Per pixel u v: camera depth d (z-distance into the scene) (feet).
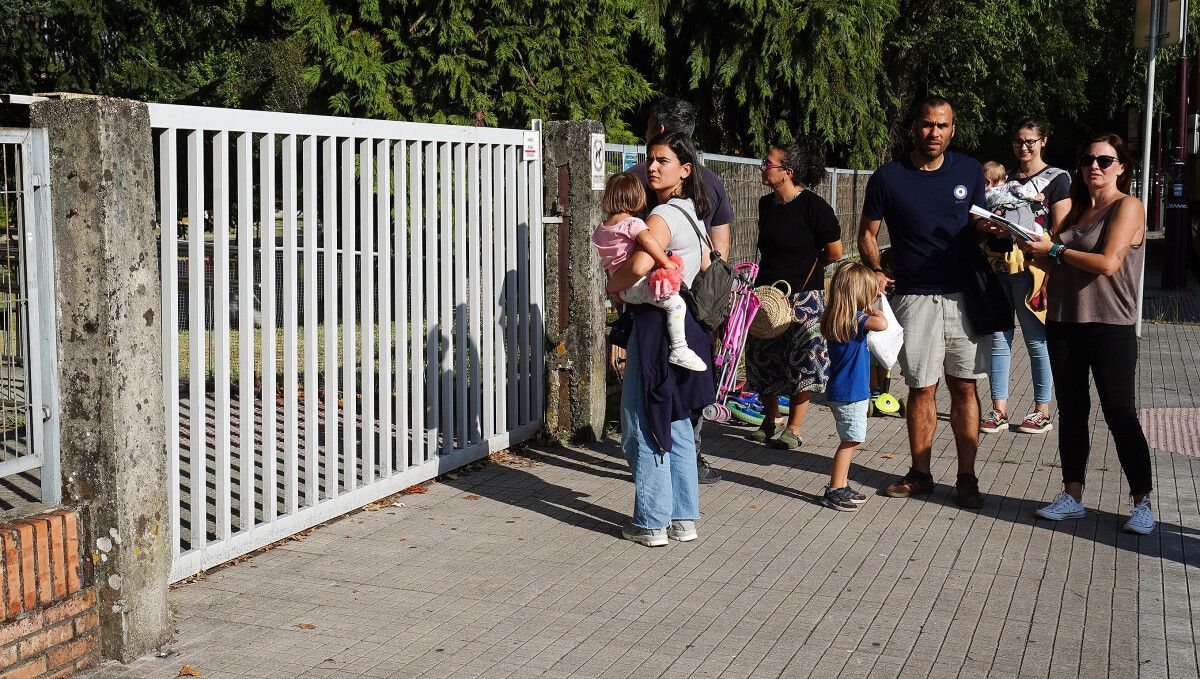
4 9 55.21
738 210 35.37
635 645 14.52
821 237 24.84
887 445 26.50
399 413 21.26
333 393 19.17
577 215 25.04
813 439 26.91
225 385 16.87
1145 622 15.64
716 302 18.30
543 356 25.53
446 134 21.62
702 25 63.57
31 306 13.05
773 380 25.48
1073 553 18.57
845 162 69.21
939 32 82.64
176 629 14.66
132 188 13.30
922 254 20.97
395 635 14.70
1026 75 100.58
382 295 20.51
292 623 15.02
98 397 13.11
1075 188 20.12
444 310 22.36
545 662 13.94
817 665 13.97
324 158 18.69
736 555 18.25
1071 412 20.42
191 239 15.94
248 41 75.66
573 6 46.68
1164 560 18.30
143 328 13.52
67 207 12.92
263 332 17.69
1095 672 13.92
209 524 18.33
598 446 25.53
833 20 63.10
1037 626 15.38
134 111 13.30
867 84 69.21
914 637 14.90
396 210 20.67
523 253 24.76
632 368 18.53
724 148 66.85
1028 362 39.22
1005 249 20.57
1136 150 72.13
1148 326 48.52
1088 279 19.60
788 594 16.47
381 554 17.93
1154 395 33.47
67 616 13.09
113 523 13.29
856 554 18.37
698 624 15.26
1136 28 43.42
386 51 45.83
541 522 19.85
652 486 18.52
